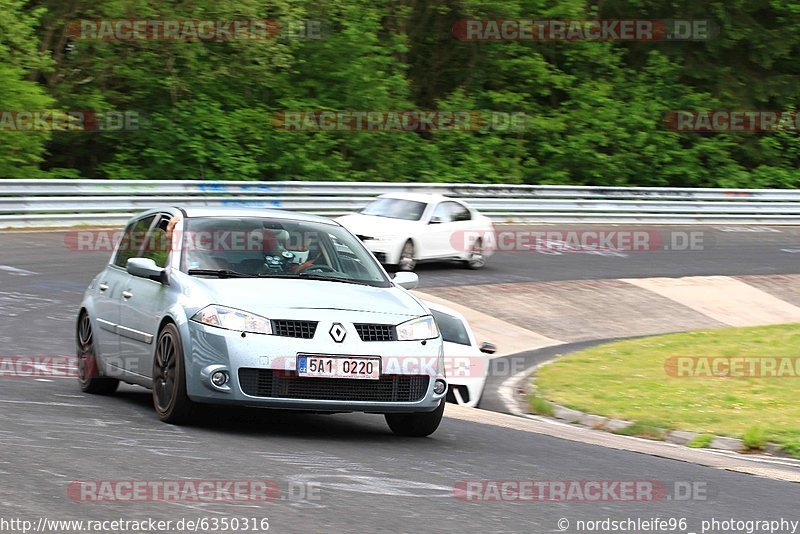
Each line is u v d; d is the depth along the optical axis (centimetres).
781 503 2341
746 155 17375
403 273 3103
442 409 2848
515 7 16162
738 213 12625
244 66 13550
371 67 14750
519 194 11369
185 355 2641
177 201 9488
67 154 13812
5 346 4438
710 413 4262
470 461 2541
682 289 8688
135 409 2995
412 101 16412
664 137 16175
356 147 14212
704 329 7875
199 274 2834
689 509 2167
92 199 8888
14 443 2258
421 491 2095
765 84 18025
